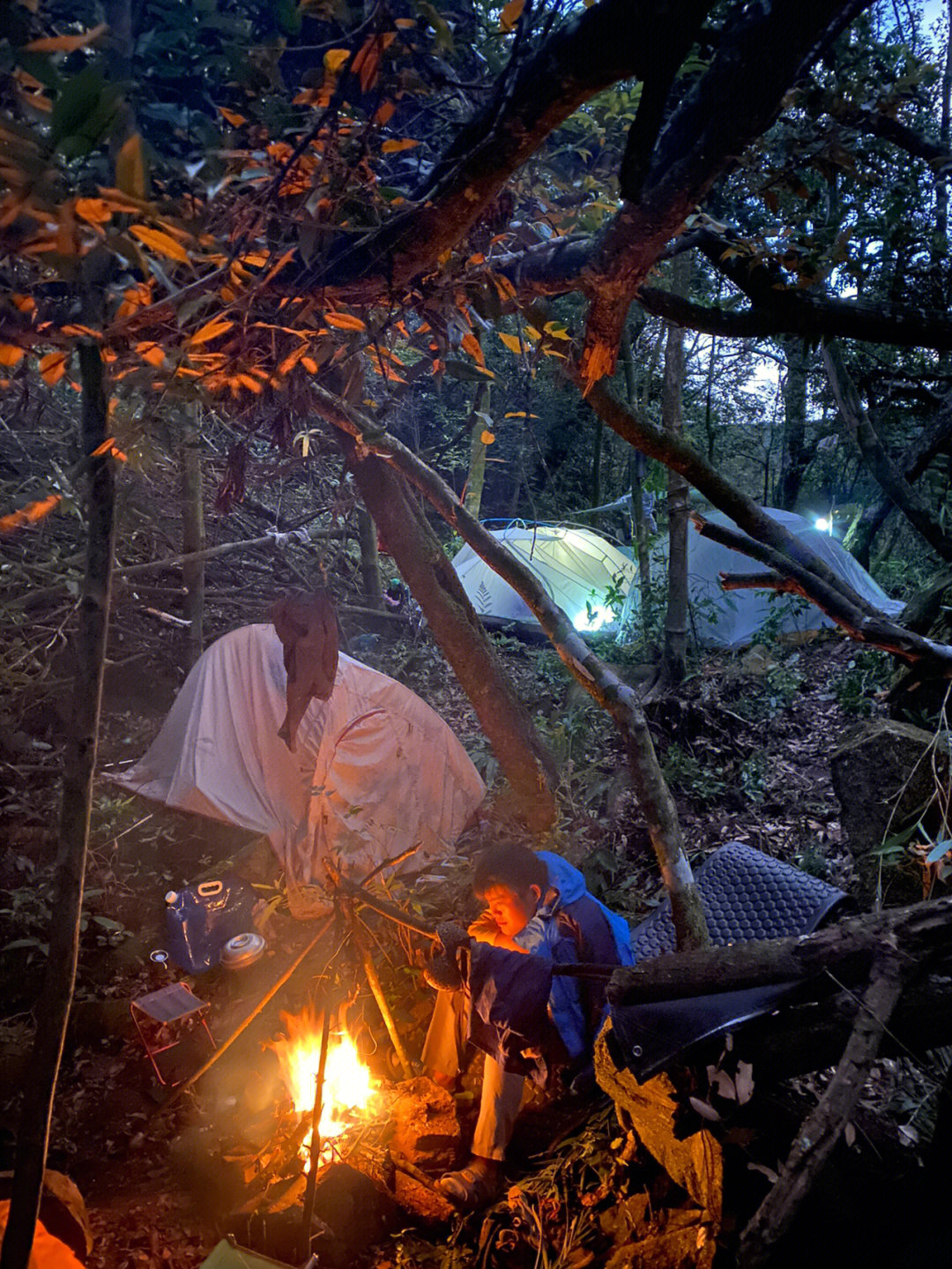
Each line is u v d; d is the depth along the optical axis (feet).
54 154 3.40
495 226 6.88
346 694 15.52
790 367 28.71
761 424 37.70
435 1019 10.53
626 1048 6.88
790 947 6.59
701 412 33.68
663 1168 8.05
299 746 15.10
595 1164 8.52
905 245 10.64
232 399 7.68
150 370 5.50
